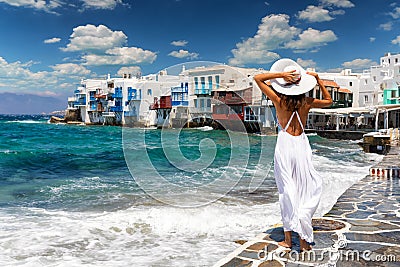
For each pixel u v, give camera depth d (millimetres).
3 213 7199
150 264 4762
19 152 18703
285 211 3803
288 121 3758
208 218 6711
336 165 15844
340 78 61438
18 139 31594
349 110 42188
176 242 5625
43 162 15680
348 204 6426
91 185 10281
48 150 21359
